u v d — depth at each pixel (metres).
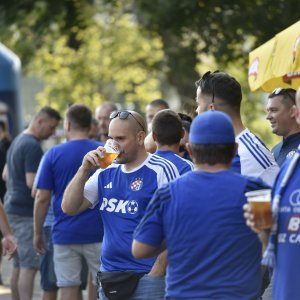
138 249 7.83
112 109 16.62
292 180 7.57
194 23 24.97
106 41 42.53
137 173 9.66
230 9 24.17
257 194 7.34
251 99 38.81
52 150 13.46
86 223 13.15
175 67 26.70
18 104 29.77
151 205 7.81
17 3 28.80
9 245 12.34
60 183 13.34
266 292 9.95
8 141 19.41
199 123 7.72
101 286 9.77
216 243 7.57
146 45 42.84
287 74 11.74
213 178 7.68
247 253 7.62
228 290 7.54
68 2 29.69
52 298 14.52
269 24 23.48
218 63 25.62
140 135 9.68
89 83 44.34
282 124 10.80
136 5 27.30
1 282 19.62
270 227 7.33
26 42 35.22
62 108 44.03
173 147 10.61
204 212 7.59
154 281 9.51
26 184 15.27
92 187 9.85
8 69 29.69
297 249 7.47
